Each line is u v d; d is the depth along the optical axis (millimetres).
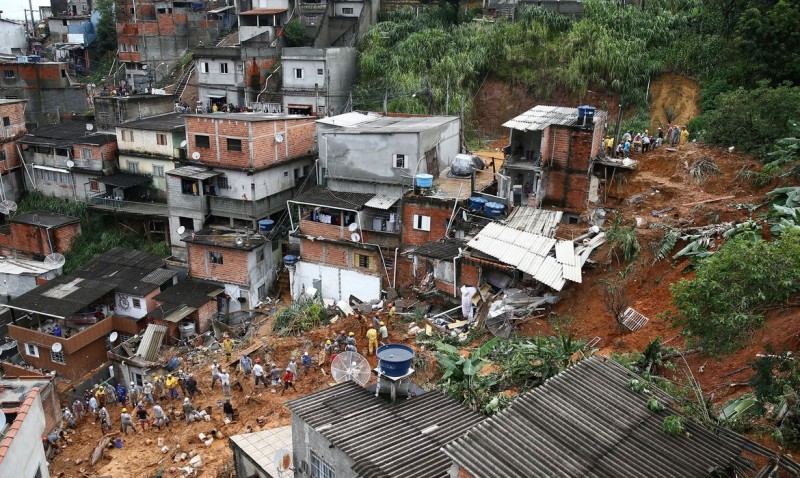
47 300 31125
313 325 28078
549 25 44375
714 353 13242
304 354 25297
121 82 62781
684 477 10016
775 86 33250
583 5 44812
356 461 11516
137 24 60812
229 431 22266
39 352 30156
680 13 42750
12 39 70500
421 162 31484
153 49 61656
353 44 49844
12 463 11031
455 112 41750
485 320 24234
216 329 31109
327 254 32312
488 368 20250
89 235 41094
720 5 39625
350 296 31797
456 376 16750
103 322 31094
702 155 28344
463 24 47844
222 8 63469
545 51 43094
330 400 13961
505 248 25109
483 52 44156
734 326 12102
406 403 13867
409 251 28797
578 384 12250
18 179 45188
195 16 62656
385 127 32875
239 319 32969
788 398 13336
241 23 55531
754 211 23609
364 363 18328
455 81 43062
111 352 28547
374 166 32062
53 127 46719
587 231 26828
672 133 31812
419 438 12336
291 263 33156
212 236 34438
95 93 60188
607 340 21594
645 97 39312
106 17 70062
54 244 39250
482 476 9617
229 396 24531
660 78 39969
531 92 42844
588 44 41781
